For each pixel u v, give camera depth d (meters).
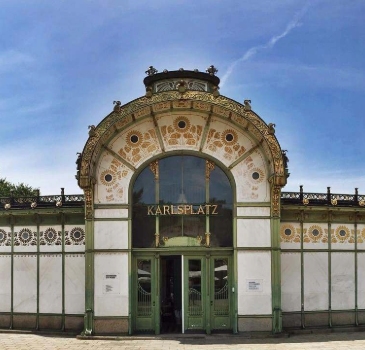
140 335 16.33
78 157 16.86
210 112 16.97
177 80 19.05
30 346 15.11
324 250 18.33
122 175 17.06
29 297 18.17
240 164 17.11
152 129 17.28
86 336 16.19
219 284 16.81
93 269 16.58
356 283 18.45
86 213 16.73
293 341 15.65
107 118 16.56
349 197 18.75
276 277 16.48
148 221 17.02
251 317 16.41
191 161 17.31
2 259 18.59
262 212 16.86
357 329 17.80
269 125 16.45
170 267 17.77
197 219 17.03
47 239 18.31
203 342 15.43
